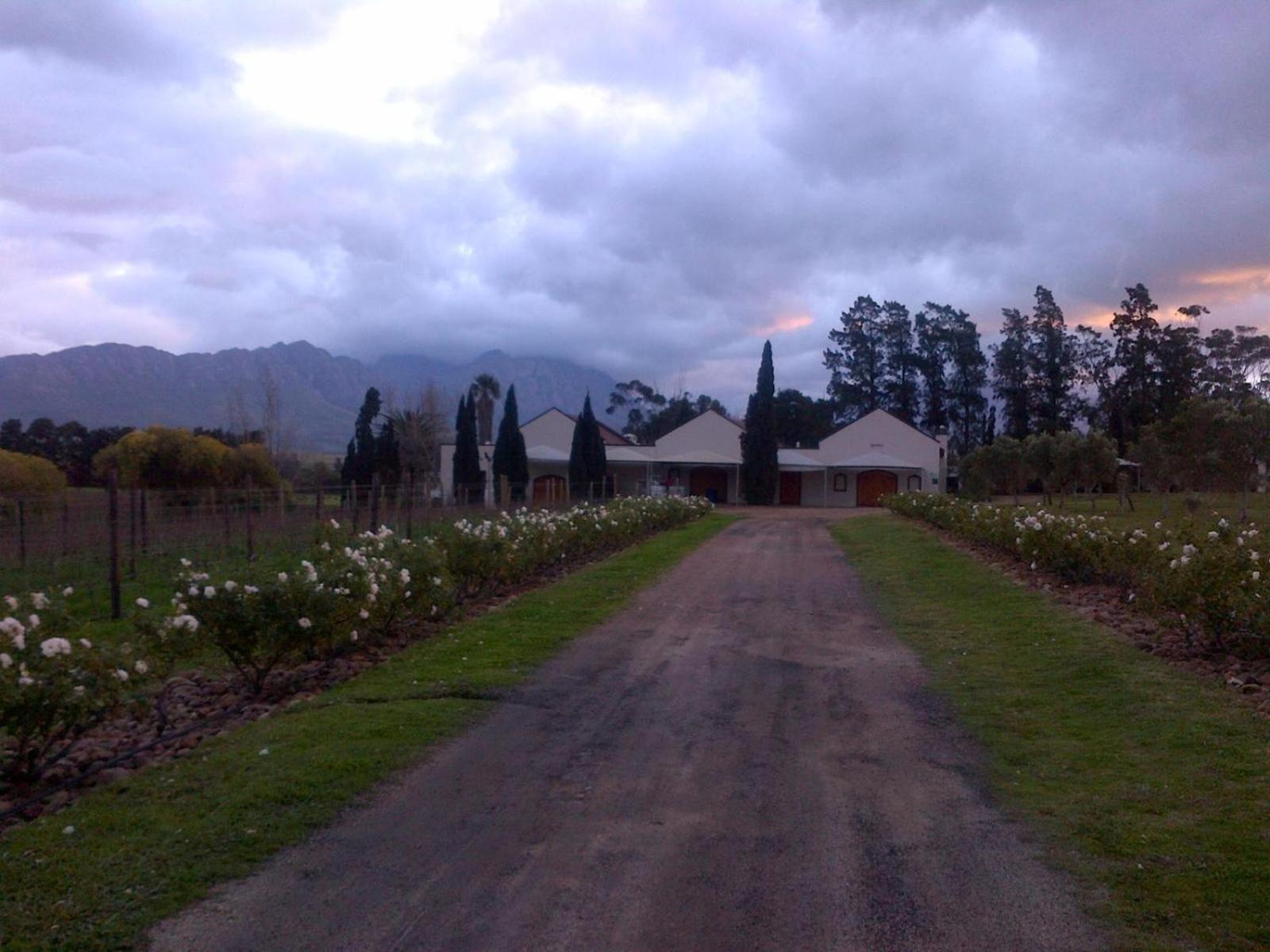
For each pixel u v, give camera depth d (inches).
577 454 2162.9
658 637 499.8
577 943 180.2
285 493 888.3
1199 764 272.2
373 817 243.4
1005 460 1688.0
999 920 187.2
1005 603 576.1
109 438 1628.9
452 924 187.6
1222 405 1200.2
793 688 387.9
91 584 614.2
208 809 244.7
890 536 1139.9
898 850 222.8
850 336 3590.1
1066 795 254.7
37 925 184.9
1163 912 187.6
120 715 301.9
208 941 180.9
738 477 2498.8
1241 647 388.5
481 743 307.3
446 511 1077.1
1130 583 554.3
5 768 271.1
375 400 2092.8
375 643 463.5
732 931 184.2
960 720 335.3
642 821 241.9
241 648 371.9
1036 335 3179.1
